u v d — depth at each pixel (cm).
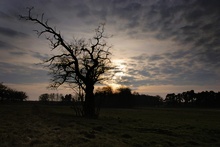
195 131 3178
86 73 4781
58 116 4188
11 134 1773
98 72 4853
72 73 4762
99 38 4862
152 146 1972
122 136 2339
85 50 4806
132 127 3188
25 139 1647
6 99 13888
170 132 2891
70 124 2830
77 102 4941
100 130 2606
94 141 1786
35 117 3538
